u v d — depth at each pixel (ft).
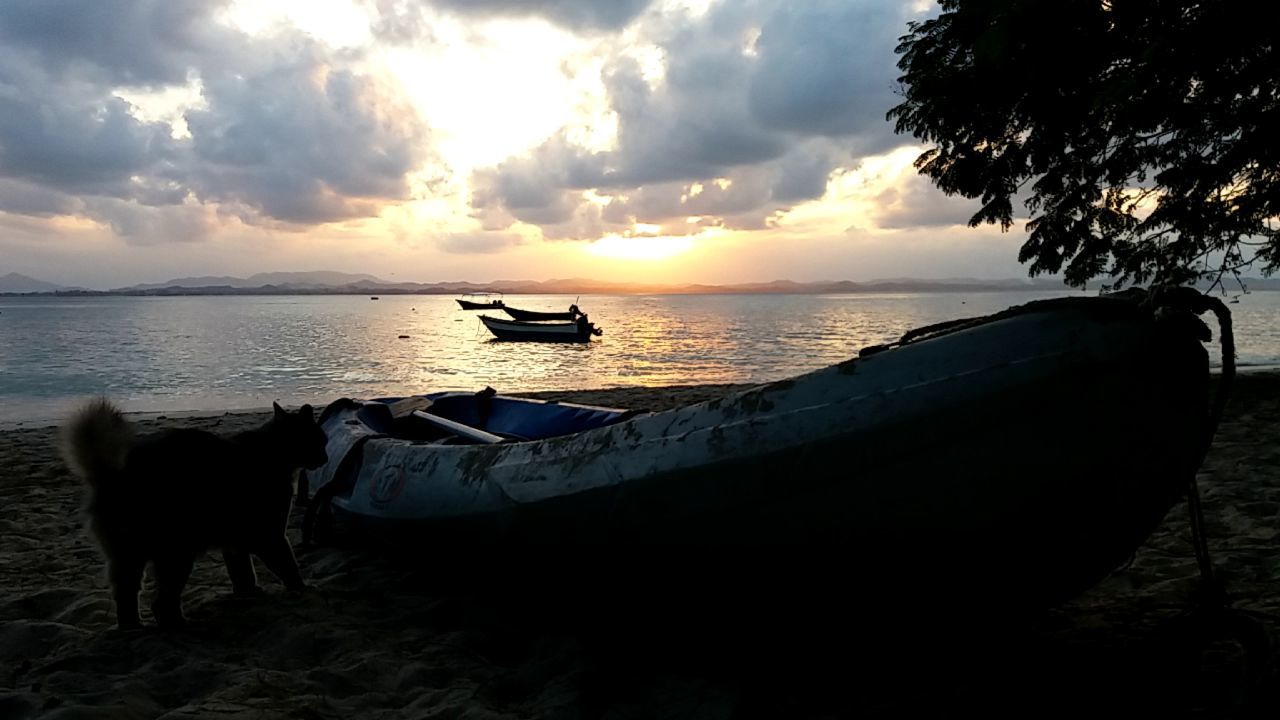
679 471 9.91
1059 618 11.80
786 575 9.73
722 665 10.96
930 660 10.56
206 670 10.82
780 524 9.41
